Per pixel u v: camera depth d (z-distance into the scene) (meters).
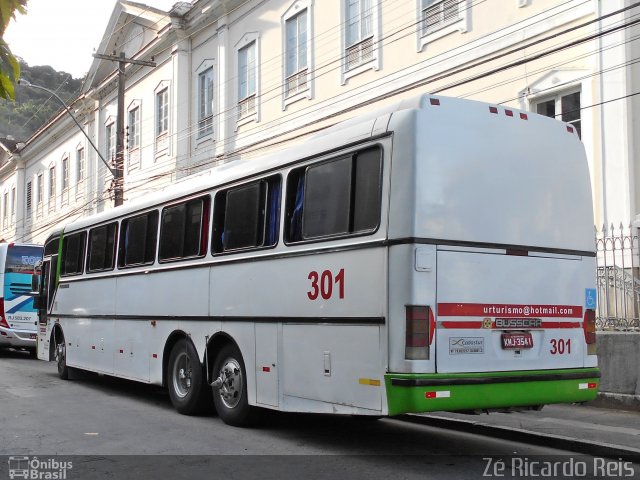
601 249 10.43
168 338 9.77
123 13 28.36
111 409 10.06
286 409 7.30
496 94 13.20
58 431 8.27
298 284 7.22
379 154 6.45
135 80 28.23
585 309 7.12
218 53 22.56
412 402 5.81
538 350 6.68
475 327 6.25
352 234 6.58
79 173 35.59
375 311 6.23
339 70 17.38
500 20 13.21
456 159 6.36
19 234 44.62
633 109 11.05
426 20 14.90
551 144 7.12
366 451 7.20
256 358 7.86
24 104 46.69
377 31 16.14
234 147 21.59
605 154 11.25
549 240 6.89
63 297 13.78
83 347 12.67
